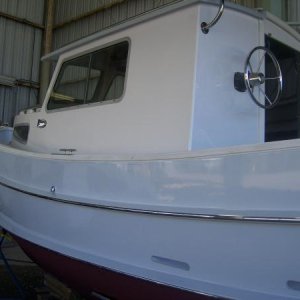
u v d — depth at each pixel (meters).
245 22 2.44
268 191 1.66
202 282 1.85
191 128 2.17
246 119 2.36
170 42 2.33
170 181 1.98
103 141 2.62
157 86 2.35
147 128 2.37
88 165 2.39
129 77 2.51
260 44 2.49
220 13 2.15
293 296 1.60
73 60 3.02
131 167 2.16
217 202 1.81
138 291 2.18
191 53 2.23
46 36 10.71
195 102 2.19
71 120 2.89
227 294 1.75
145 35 2.47
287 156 1.61
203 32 2.24
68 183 2.53
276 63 2.33
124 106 2.52
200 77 2.21
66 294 3.01
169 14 2.36
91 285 2.53
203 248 1.85
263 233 1.67
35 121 3.26
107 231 2.27
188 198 1.91
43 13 10.95
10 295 3.66
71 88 2.98
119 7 8.99
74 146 2.83
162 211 1.98
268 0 5.75
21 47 10.66
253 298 1.68
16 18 10.49
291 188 1.60
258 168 1.69
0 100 10.33
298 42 2.84
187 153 1.93
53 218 2.65
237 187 1.75
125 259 2.18
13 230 3.09
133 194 2.14
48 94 3.18
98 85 2.75
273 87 2.62
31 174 2.86
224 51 2.31
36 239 2.79
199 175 1.88
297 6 5.75
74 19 10.12
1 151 3.27
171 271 1.98
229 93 2.31
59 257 2.62
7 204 3.19
